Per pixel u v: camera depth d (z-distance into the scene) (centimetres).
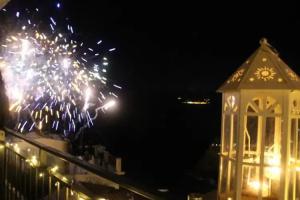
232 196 225
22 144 456
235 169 220
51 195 309
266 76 213
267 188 220
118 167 926
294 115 214
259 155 226
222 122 237
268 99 216
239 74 226
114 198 305
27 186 380
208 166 1120
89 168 232
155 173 1373
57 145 751
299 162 216
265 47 224
